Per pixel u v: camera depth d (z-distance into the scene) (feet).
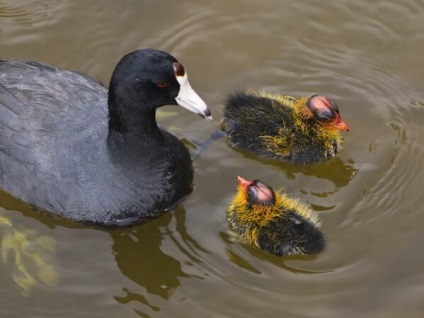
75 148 25.86
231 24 33.99
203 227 26.91
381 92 31.35
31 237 26.55
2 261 25.82
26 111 26.07
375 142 29.50
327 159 29.09
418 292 24.57
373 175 28.45
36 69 27.25
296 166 29.09
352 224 26.81
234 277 25.31
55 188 25.88
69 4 34.40
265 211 25.67
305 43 33.22
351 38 33.42
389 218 26.96
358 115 30.48
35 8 34.24
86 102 26.50
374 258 25.67
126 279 25.41
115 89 24.61
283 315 24.06
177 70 24.38
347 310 24.14
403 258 25.62
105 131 26.25
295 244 25.52
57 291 24.99
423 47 33.01
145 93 24.49
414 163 28.73
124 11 34.19
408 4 34.40
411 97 31.14
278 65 32.40
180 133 29.94
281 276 25.29
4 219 27.07
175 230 26.91
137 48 32.96
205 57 32.68
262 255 26.05
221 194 27.89
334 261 25.66
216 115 30.58
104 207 26.12
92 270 25.68
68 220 26.86
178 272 25.55
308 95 31.24
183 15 34.27
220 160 29.07
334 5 34.42
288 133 28.37
